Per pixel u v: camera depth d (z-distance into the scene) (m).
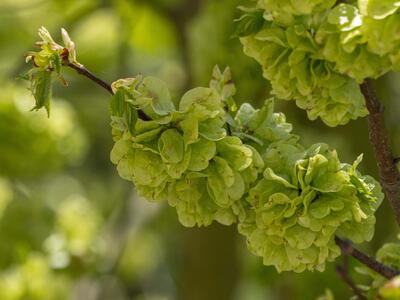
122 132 4.68
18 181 10.47
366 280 8.00
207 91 4.63
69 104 11.49
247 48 4.72
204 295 11.06
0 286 9.95
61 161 10.37
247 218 4.84
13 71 10.23
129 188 10.91
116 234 10.69
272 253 4.82
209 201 4.78
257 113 4.93
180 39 10.77
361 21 4.30
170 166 4.57
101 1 11.16
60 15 11.60
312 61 4.58
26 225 10.17
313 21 4.50
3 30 11.57
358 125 9.57
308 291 8.94
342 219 4.66
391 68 4.41
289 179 4.73
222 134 4.60
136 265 13.42
